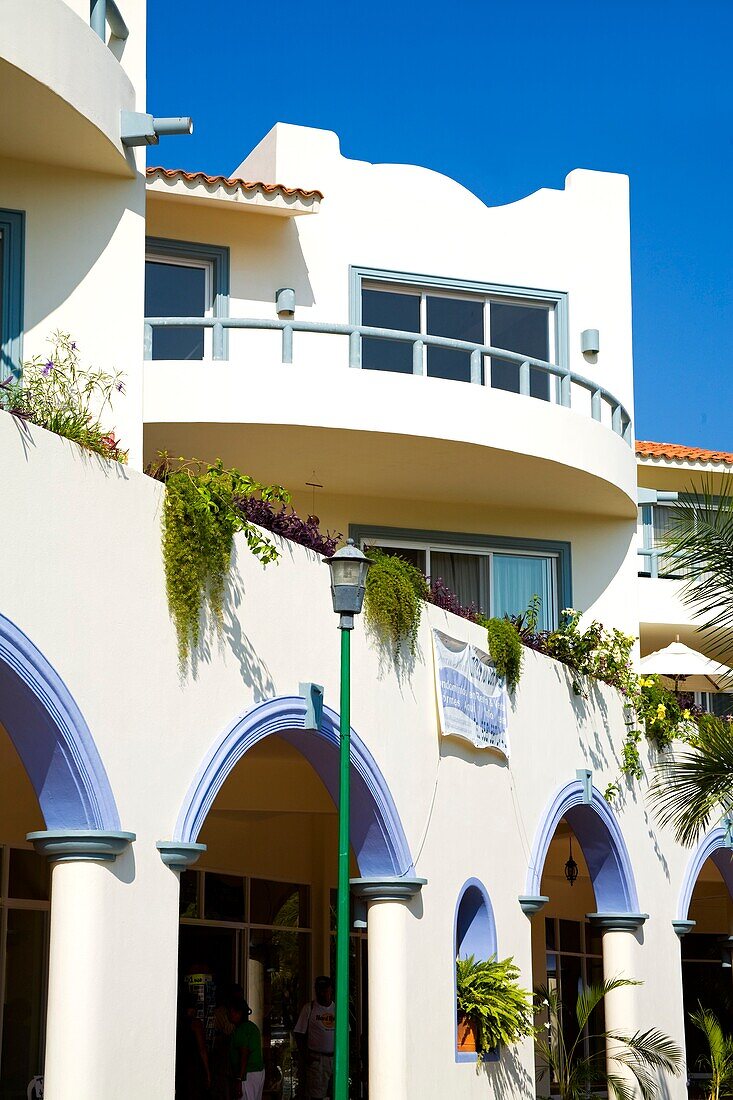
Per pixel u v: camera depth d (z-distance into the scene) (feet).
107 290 45.32
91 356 44.83
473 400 60.29
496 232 69.00
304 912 69.21
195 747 35.99
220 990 62.90
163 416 56.54
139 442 44.80
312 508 64.54
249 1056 53.06
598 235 71.61
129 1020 32.40
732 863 74.49
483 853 50.85
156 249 61.77
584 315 70.54
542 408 62.23
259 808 60.39
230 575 38.24
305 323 58.85
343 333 59.57
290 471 61.93
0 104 42.09
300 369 57.77
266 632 39.70
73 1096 30.73
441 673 48.44
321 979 62.08
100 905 31.73
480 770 51.44
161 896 34.09
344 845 37.40
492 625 54.13
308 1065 61.36
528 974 53.42
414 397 59.11
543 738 56.65
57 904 31.68
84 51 42.88
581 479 64.64
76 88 42.39
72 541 32.17
